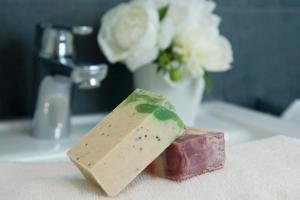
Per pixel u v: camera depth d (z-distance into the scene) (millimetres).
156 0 783
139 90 507
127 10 757
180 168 462
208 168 477
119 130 458
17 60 830
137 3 754
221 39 801
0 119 840
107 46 776
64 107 790
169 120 462
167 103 475
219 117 979
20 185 466
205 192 447
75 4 864
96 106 924
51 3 843
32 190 452
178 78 777
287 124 884
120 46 771
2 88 827
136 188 455
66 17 861
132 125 455
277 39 1128
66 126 799
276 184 462
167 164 468
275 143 560
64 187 459
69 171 526
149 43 744
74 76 721
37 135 795
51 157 730
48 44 741
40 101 780
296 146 550
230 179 466
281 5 1112
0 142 773
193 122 848
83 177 484
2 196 452
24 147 754
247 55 1088
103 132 467
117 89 936
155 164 476
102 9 893
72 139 799
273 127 859
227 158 508
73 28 736
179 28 769
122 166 445
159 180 469
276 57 1136
